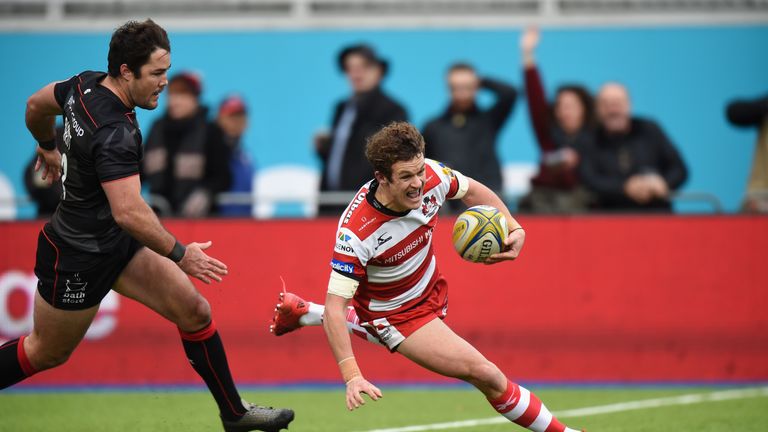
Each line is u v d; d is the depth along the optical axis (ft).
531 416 59.16
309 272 105.70
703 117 146.30
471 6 150.00
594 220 106.22
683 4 148.66
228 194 122.31
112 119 57.00
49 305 60.85
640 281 105.70
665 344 105.09
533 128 125.80
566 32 148.56
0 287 106.01
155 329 105.40
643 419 82.84
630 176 120.67
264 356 105.40
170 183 120.67
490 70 148.15
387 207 57.21
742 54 147.33
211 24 150.61
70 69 150.30
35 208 142.72
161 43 56.85
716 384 104.42
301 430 78.43
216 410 88.84
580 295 105.70
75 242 59.88
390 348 60.95
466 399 95.81
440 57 148.36
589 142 122.11
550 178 119.44
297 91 148.46
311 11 150.92
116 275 61.67
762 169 118.52
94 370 105.40
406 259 59.11
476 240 59.21
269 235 106.11
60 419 84.17
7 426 80.64
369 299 60.75
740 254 105.29
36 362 62.75
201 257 57.62
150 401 94.79
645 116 147.23
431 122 123.03
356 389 54.65
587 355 105.19
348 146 124.67
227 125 129.90
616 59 147.95
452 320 105.29
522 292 105.70
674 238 105.70
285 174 145.59
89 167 58.03
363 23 149.79
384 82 147.95
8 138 147.23
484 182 121.08
